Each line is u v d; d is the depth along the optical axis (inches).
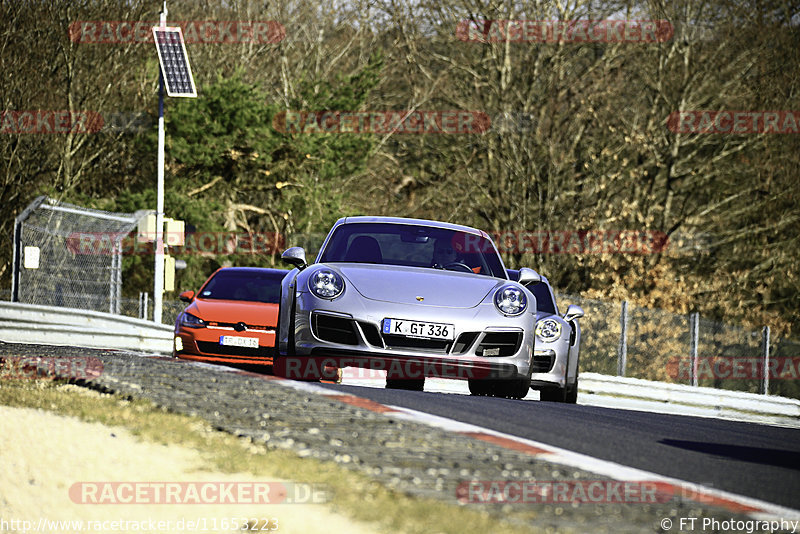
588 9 5280.5
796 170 5162.4
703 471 921.5
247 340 2017.7
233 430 951.0
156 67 5128.0
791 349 3880.4
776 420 2470.5
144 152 5211.6
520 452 914.7
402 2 5605.3
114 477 799.1
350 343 1382.9
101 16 5206.7
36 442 908.0
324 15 6259.8
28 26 5132.9
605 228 4886.8
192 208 4687.5
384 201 5910.4
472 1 5270.7
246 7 6427.2
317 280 1421.0
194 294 2213.3
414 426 1011.3
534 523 674.2
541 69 5260.8
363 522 666.2
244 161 5036.9
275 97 6314.0
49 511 721.0
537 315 1838.1
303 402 1127.6
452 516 671.8
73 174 5211.6
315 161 5073.8
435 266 1556.3
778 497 829.8
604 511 721.0
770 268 5137.8
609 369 3624.5
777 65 5172.2
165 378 1285.7
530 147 5241.1
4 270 4940.9
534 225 5290.4
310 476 779.4
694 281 4709.6
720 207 5369.1
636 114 5251.0
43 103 5093.5
